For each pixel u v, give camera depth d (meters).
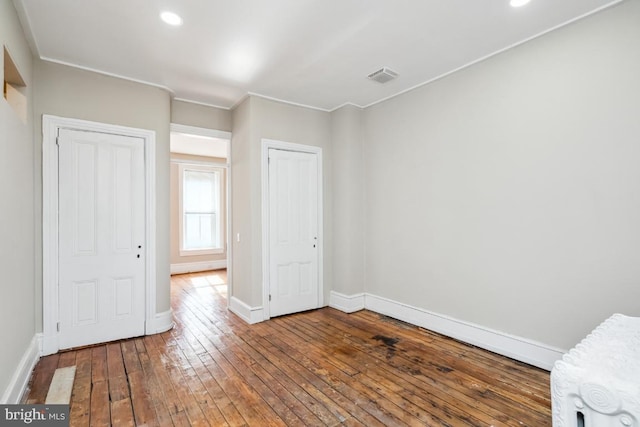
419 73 3.27
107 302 3.19
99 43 2.67
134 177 3.33
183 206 7.14
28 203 2.62
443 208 3.33
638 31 2.14
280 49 2.80
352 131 4.21
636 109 2.15
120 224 3.25
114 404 2.15
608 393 1.27
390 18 2.38
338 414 2.04
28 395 2.24
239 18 2.35
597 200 2.32
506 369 2.60
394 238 3.88
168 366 2.68
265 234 3.88
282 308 4.03
